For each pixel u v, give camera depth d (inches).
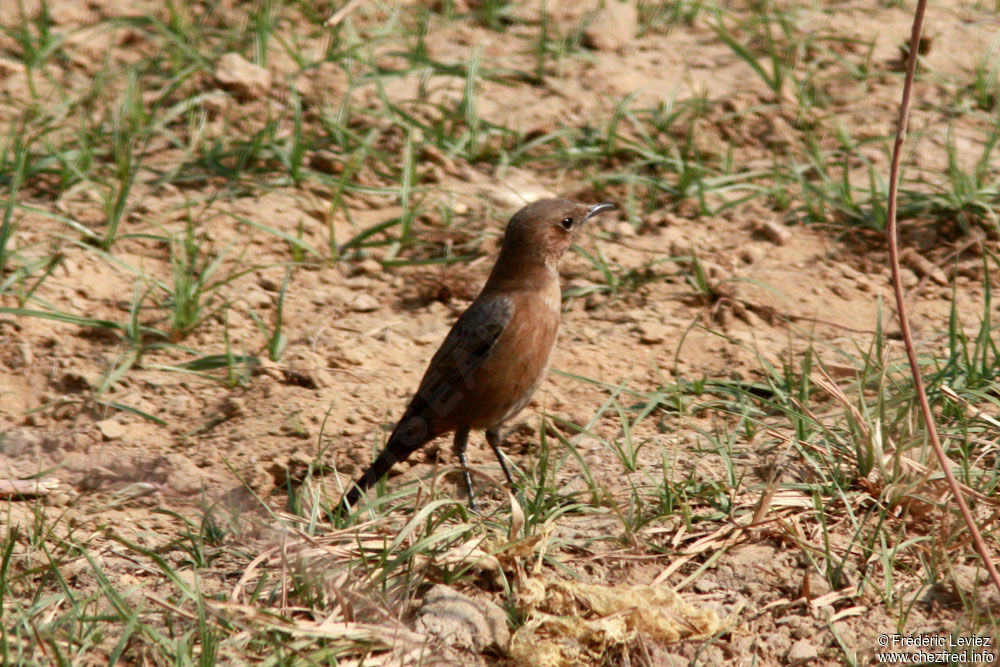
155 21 634.8
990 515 330.0
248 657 282.0
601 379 424.2
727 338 435.5
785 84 615.5
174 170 547.2
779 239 504.4
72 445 390.0
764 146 574.6
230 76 605.6
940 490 338.0
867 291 473.4
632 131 584.1
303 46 657.6
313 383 424.8
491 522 336.8
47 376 424.8
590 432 375.2
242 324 460.4
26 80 616.7
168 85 614.9
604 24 674.8
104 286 474.0
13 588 311.6
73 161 542.6
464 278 486.9
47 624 284.8
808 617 299.7
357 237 510.9
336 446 390.6
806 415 378.6
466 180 553.0
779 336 448.8
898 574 314.3
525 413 407.8
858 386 380.5
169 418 406.9
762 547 327.6
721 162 560.1
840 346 437.4
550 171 562.6
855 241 505.4
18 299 446.6
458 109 597.3
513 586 307.3
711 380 417.4
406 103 602.9
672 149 556.7
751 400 404.2
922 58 642.8
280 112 595.2
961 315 453.7
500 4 706.8
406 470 386.6
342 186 518.6
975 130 576.4
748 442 381.7
